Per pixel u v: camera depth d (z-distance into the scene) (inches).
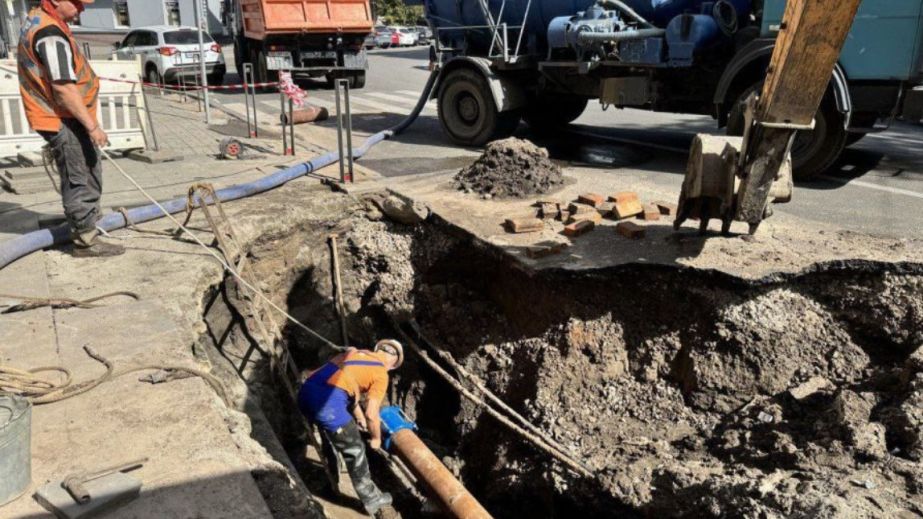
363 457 189.2
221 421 126.2
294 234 259.8
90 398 130.6
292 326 262.2
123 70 352.5
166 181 306.8
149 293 182.1
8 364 141.7
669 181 314.8
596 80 371.9
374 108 566.6
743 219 195.8
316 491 216.2
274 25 619.8
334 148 390.9
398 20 1847.9
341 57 681.0
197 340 177.8
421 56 1186.6
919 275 189.6
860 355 187.8
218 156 360.2
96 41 1405.0
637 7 349.7
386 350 191.8
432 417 261.9
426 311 265.1
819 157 293.6
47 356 146.2
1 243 219.6
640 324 209.8
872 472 144.1
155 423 123.8
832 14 148.4
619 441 193.6
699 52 322.7
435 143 418.3
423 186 298.8
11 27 626.8
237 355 227.6
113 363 144.0
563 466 191.5
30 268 197.6
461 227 245.3
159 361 145.9
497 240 232.5
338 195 279.7
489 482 218.8
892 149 380.5
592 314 213.9
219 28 1355.8
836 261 194.4
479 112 399.2
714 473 165.8
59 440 117.6
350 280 275.9
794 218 246.7
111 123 354.3
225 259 214.5
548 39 368.2
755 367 189.9
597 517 179.6
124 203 269.0
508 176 288.5
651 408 199.3
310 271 268.1
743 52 296.8
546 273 210.4
